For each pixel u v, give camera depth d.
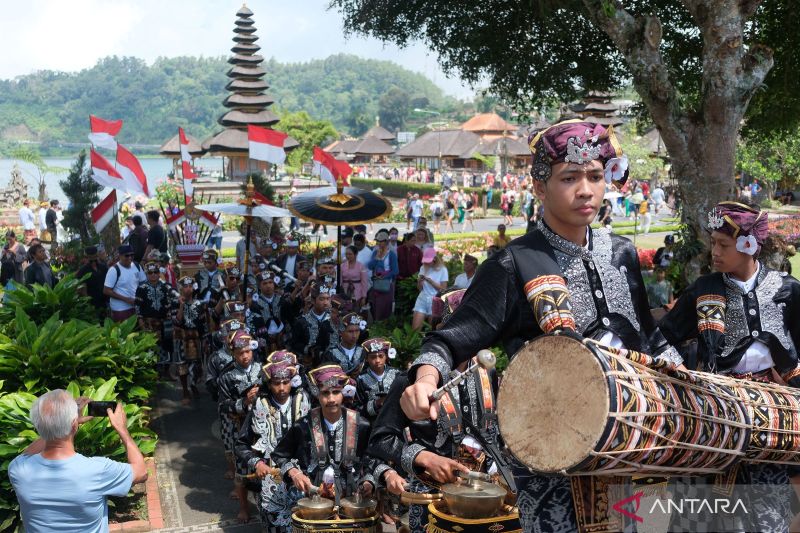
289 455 6.24
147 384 9.27
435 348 2.18
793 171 38.62
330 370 6.13
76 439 6.90
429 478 3.57
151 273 12.02
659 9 13.83
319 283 10.97
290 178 42.16
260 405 6.89
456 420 3.58
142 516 7.58
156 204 39.88
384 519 6.62
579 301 2.22
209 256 12.27
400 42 15.62
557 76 15.05
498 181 57.25
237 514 7.69
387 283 15.28
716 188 9.93
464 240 32.31
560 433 1.90
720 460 2.15
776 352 3.32
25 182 41.12
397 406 4.18
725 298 3.39
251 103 42.16
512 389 2.01
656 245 30.56
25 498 4.28
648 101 10.10
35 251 14.45
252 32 43.91
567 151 2.15
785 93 13.68
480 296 2.22
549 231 2.27
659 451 1.96
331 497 5.95
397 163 92.69
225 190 40.94
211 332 11.12
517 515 3.22
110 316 12.68
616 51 14.76
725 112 9.77
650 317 2.39
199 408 11.06
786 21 13.11
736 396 2.31
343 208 13.20
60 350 8.10
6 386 8.05
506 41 14.85
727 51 9.67
